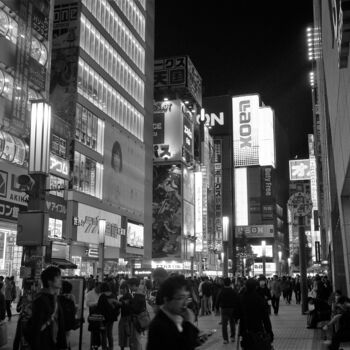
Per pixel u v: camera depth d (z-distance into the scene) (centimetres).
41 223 1196
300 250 2700
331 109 1905
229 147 15725
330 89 1905
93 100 5828
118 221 6188
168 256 9006
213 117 16100
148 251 7475
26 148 3878
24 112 3962
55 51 5550
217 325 2219
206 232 10362
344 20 874
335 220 2827
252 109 16038
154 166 9456
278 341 1620
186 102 10112
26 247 1210
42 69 4294
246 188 15750
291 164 16900
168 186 9294
